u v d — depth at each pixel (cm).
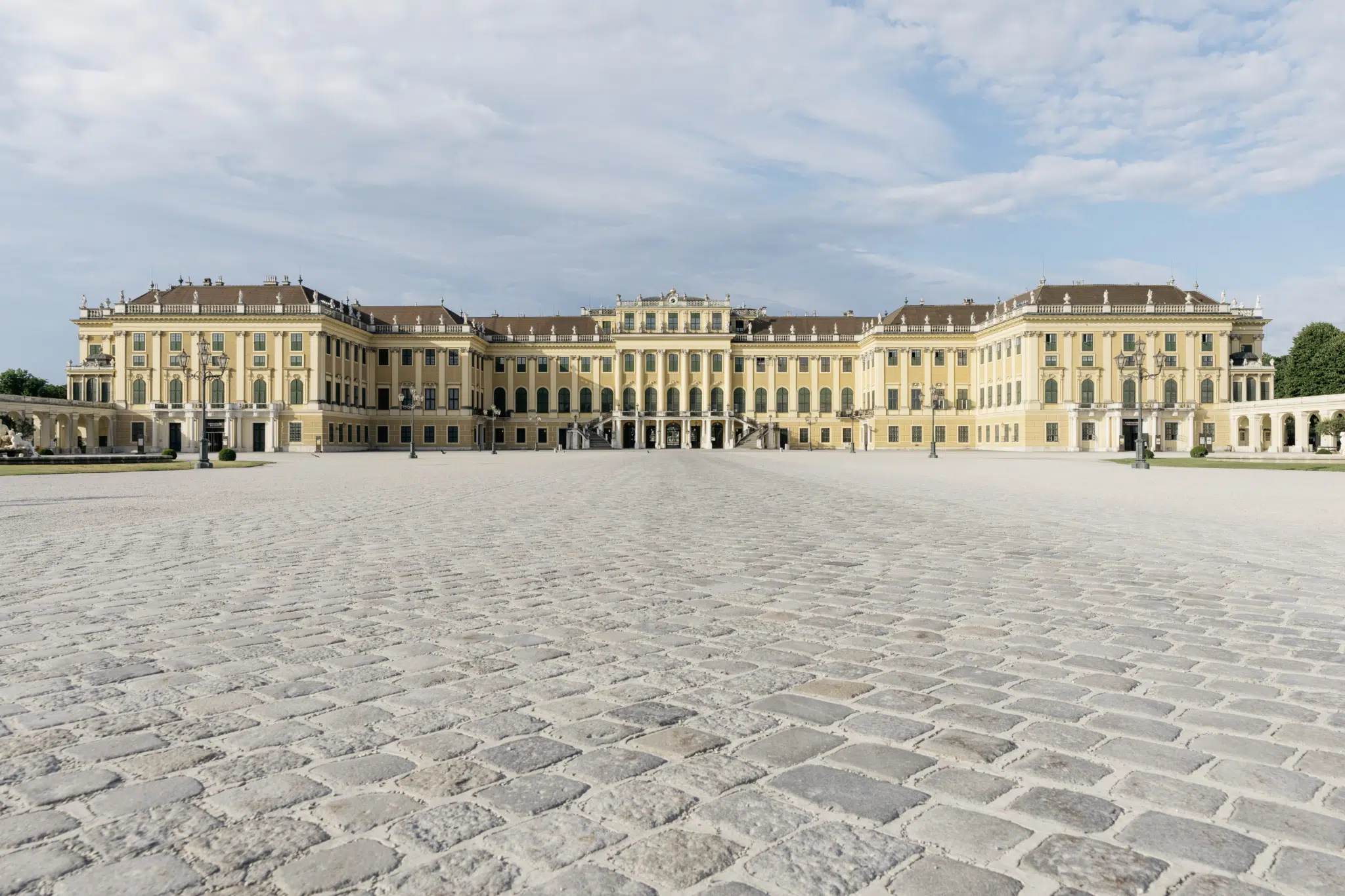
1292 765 369
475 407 10325
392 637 603
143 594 763
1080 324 8269
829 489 2422
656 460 5625
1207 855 291
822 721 424
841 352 10800
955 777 356
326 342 8569
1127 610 699
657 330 10825
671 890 267
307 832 306
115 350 8419
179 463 4866
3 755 375
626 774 358
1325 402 7050
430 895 264
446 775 356
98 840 299
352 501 1938
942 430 9894
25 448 5681
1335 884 272
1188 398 8219
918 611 694
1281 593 780
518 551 1055
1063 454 7444
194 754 378
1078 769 365
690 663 534
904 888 269
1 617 664
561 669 520
